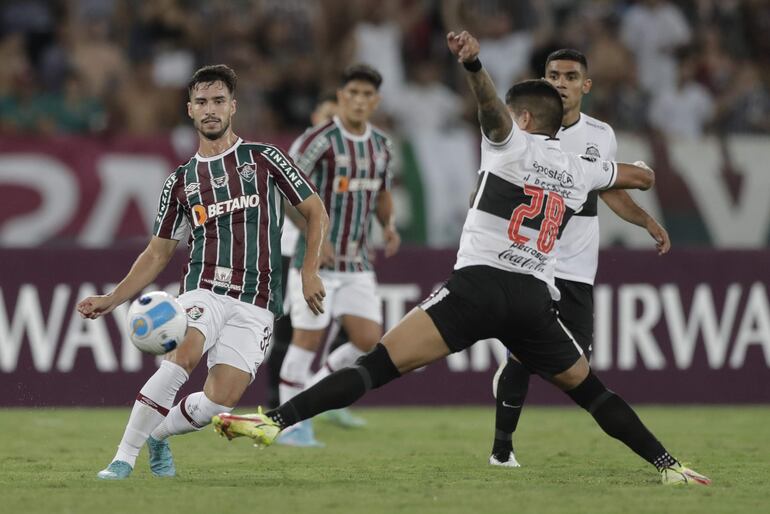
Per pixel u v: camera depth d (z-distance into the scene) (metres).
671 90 59.84
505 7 60.50
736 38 62.72
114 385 38.56
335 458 27.33
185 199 22.42
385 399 40.59
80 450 28.58
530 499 19.94
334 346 36.62
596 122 26.06
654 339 41.38
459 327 21.17
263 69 56.12
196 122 22.33
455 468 25.33
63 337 38.41
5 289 38.22
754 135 59.28
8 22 55.31
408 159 47.44
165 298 21.23
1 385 38.28
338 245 31.23
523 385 25.55
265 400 39.59
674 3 61.88
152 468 23.17
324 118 35.41
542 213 21.22
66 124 52.56
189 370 21.67
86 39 55.97
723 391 41.59
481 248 21.20
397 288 40.28
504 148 20.98
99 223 46.09
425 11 59.41
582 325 25.17
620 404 21.97
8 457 27.06
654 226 24.81
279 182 22.59
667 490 21.25
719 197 48.75
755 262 41.94
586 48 59.53
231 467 25.27
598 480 23.09
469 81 20.22
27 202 45.62
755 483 22.94
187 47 56.56
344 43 57.94
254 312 22.31
